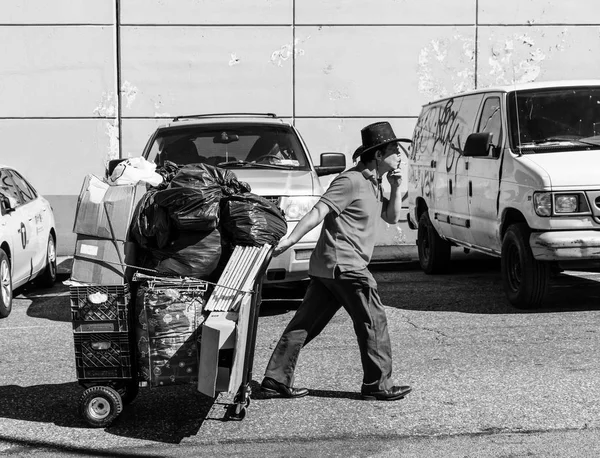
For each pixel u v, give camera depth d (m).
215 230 5.76
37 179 14.29
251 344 5.92
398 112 14.66
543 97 9.88
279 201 9.02
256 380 6.87
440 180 11.55
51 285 12.03
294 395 6.38
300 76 14.48
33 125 14.23
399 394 6.26
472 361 7.27
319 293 6.31
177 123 10.70
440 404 6.13
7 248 9.91
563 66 14.83
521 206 9.12
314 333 6.41
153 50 14.27
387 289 11.07
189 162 9.98
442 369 7.05
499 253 10.05
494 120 10.06
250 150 10.18
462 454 5.16
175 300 5.59
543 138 9.52
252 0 14.31
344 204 6.05
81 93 14.23
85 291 5.66
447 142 11.45
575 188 8.75
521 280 9.23
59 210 14.30
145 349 5.64
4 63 14.12
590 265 9.53
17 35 14.10
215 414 6.05
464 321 8.89
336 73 14.52
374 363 6.22
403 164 14.75
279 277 9.12
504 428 5.60
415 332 8.45
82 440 5.57
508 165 9.47
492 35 14.70
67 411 6.19
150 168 6.28
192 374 5.64
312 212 6.00
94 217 5.71
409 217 13.25
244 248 5.76
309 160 10.14
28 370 7.36
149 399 6.44
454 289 10.91
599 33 14.80
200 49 14.33
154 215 5.67
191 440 5.52
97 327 5.71
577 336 8.05
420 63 14.62
